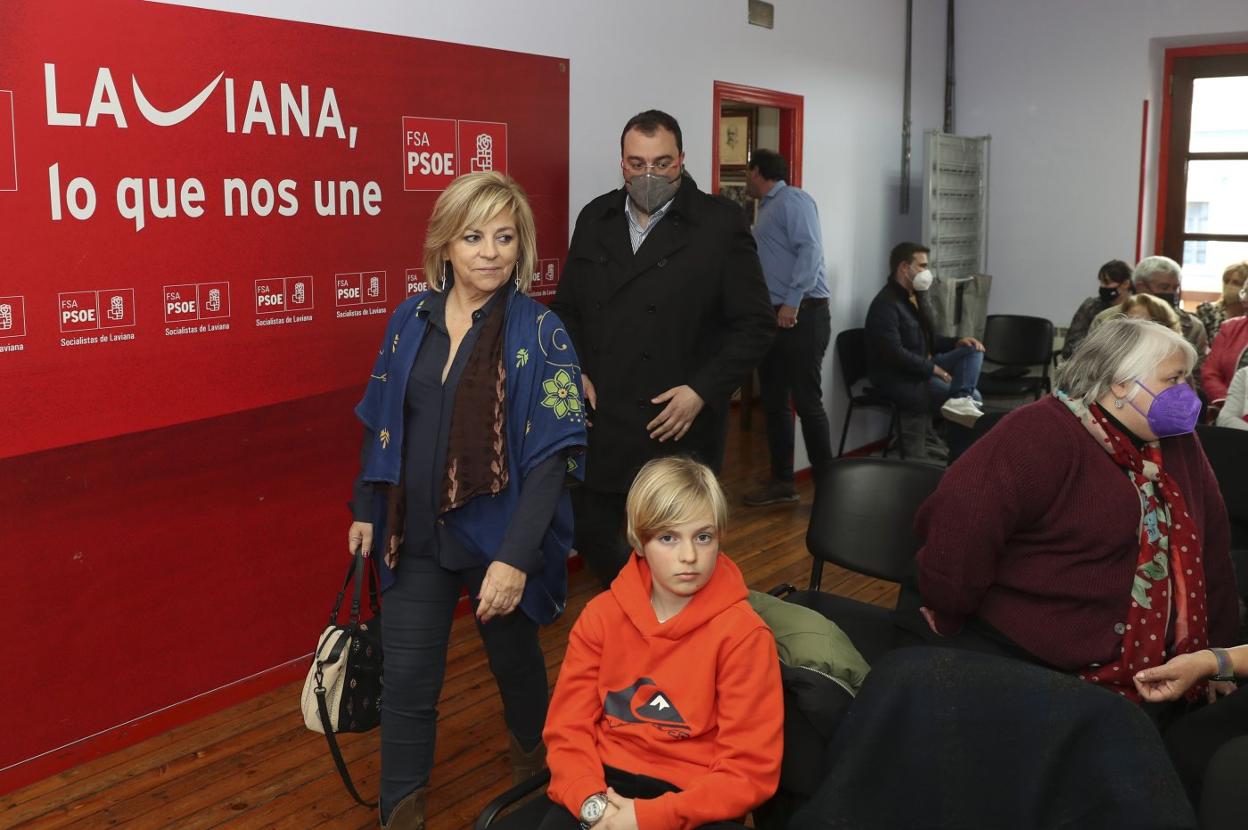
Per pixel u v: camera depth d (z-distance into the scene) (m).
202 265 2.98
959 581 2.11
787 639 1.92
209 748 3.00
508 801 1.78
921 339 6.23
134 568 2.95
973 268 7.30
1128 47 6.96
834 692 1.79
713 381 3.13
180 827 2.62
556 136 4.14
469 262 2.21
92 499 2.83
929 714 1.61
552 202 4.15
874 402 6.26
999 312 7.65
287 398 3.27
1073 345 6.24
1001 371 7.04
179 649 3.10
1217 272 7.37
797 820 1.63
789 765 1.80
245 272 3.09
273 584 3.34
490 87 3.81
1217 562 2.17
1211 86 7.17
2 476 2.63
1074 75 7.14
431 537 2.28
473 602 2.39
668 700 1.81
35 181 2.59
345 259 3.38
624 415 3.17
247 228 3.08
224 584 3.20
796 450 6.09
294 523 3.38
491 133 3.84
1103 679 2.07
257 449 3.23
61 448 2.73
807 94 5.82
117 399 2.83
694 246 3.15
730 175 7.48
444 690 3.38
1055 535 2.08
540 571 2.28
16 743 2.76
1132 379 2.01
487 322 2.27
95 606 2.88
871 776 1.60
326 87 3.25
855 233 6.48
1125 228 7.14
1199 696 2.18
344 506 3.54
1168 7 6.80
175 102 2.86
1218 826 1.44
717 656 1.79
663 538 1.80
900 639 2.58
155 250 2.86
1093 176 7.19
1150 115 7.12
